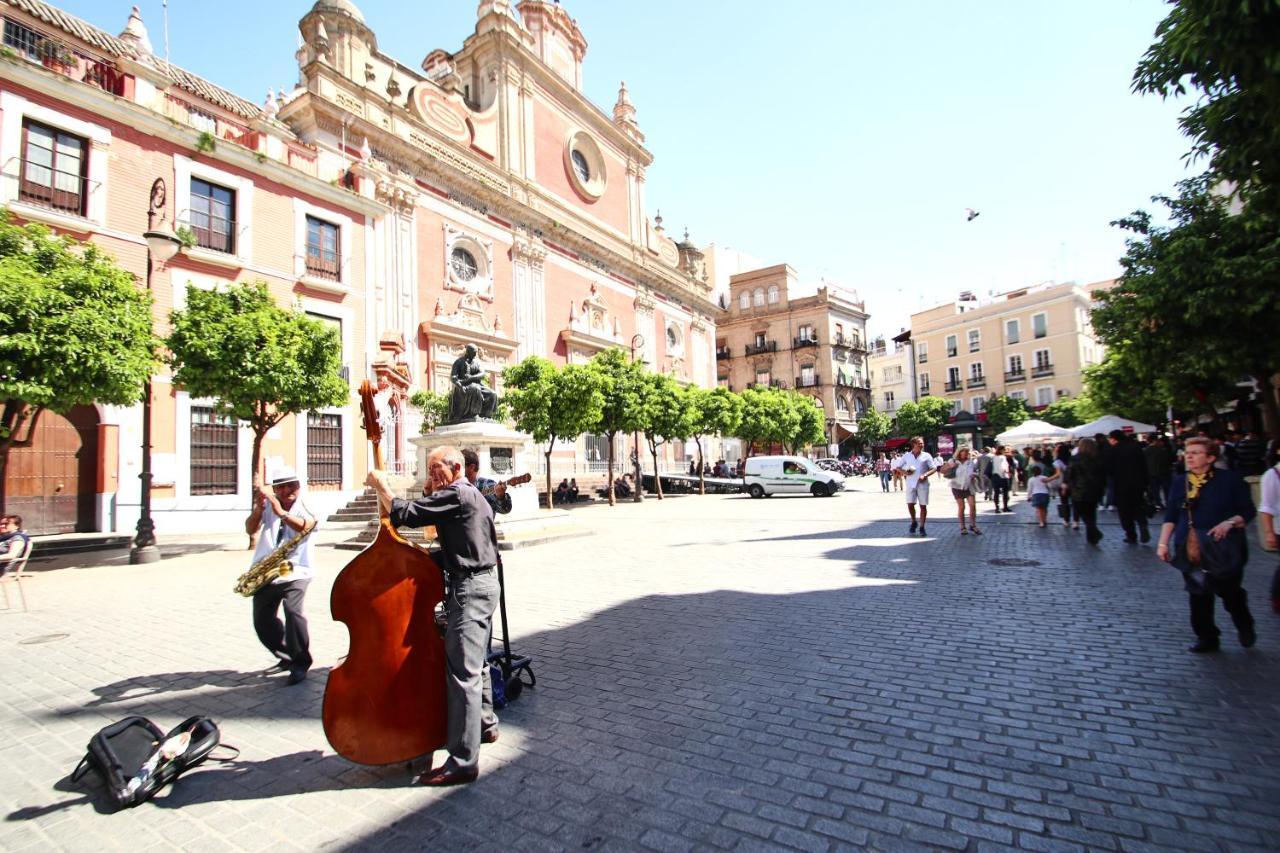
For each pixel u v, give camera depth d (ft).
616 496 95.09
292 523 15.02
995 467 51.72
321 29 71.05
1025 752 10.46
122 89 52.65
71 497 48.03
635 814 8.94
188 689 14.90
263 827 8.96
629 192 122.52
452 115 85.40
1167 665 14.43
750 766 10.21
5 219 34.12
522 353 91.04
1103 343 52.65
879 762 10.23
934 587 23.31
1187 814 8.58
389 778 10.31
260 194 60.44
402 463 69.31
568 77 113.09
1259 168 17.52
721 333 200.13
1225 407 58.75
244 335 39.93
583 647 16.90
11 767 11.09
